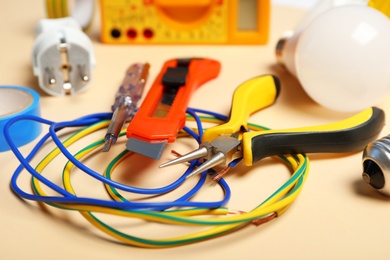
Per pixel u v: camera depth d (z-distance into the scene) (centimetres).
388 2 51
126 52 65
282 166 41
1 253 32
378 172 36
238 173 40
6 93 47
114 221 35
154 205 33
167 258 31
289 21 77
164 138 38
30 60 62
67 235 33
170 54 65
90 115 46
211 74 57
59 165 41
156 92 46
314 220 35
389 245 33
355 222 35
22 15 78
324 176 40
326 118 49
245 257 32
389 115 50
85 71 52
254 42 67
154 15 66
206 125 48
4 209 36
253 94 47
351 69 45
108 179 35
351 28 45
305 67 47
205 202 35
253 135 39
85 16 71
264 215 33
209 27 67
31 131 44
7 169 41
